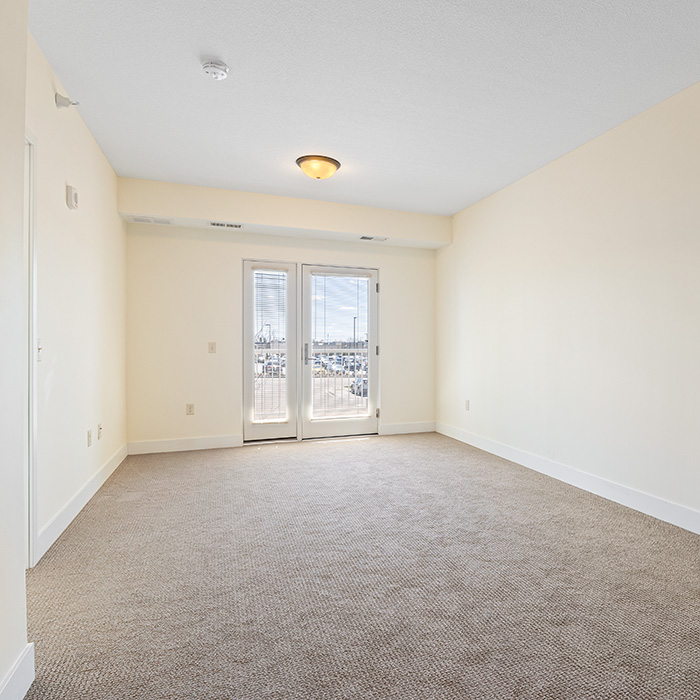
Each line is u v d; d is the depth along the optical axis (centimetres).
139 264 434
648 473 281
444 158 356
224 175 392
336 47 223
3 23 127
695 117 253
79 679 139
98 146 331
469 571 210
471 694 134
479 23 205
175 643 157
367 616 174
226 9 197
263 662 148
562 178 350
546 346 366
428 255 530
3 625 123
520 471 373
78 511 278
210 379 456
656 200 275
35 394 213
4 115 127
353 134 317
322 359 499
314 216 453
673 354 266
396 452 436
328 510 286
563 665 147
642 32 210
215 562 217
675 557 224
